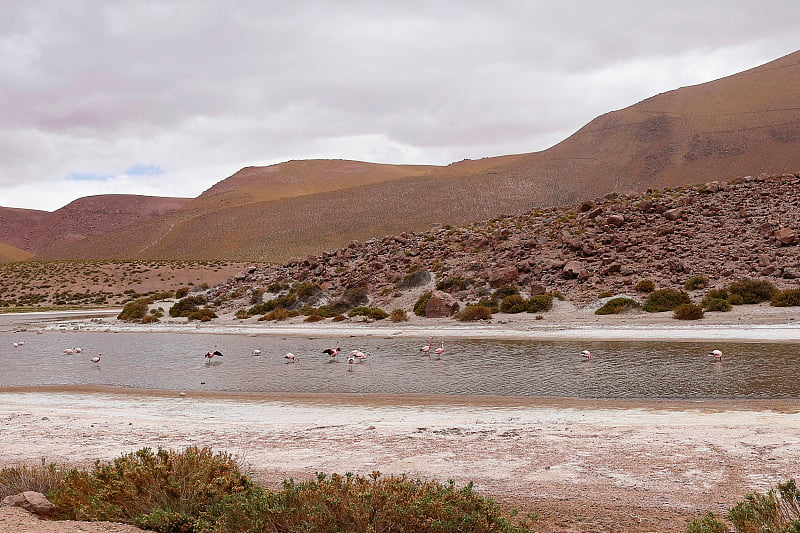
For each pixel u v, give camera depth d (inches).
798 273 1598.2
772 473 416.8
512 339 1364.4
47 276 4552.2
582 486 414.6
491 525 311.6
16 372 1224.2
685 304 1460.4
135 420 724.0
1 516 339.9
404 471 473.1
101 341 1776.6
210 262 5098.4
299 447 562.9
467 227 2763.3
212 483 372.8
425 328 1620.3
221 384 1000.9
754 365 909.8
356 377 1005.8
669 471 436.8
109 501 361.1
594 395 776.9
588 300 1681.8
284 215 6948.8
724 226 2028.8
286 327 1870.1
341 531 309.4
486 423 637.9
